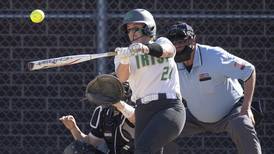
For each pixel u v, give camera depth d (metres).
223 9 24.55
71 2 24.58
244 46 24.66
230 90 19.16
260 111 19.62
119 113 17.22
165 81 16.17
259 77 24.67
